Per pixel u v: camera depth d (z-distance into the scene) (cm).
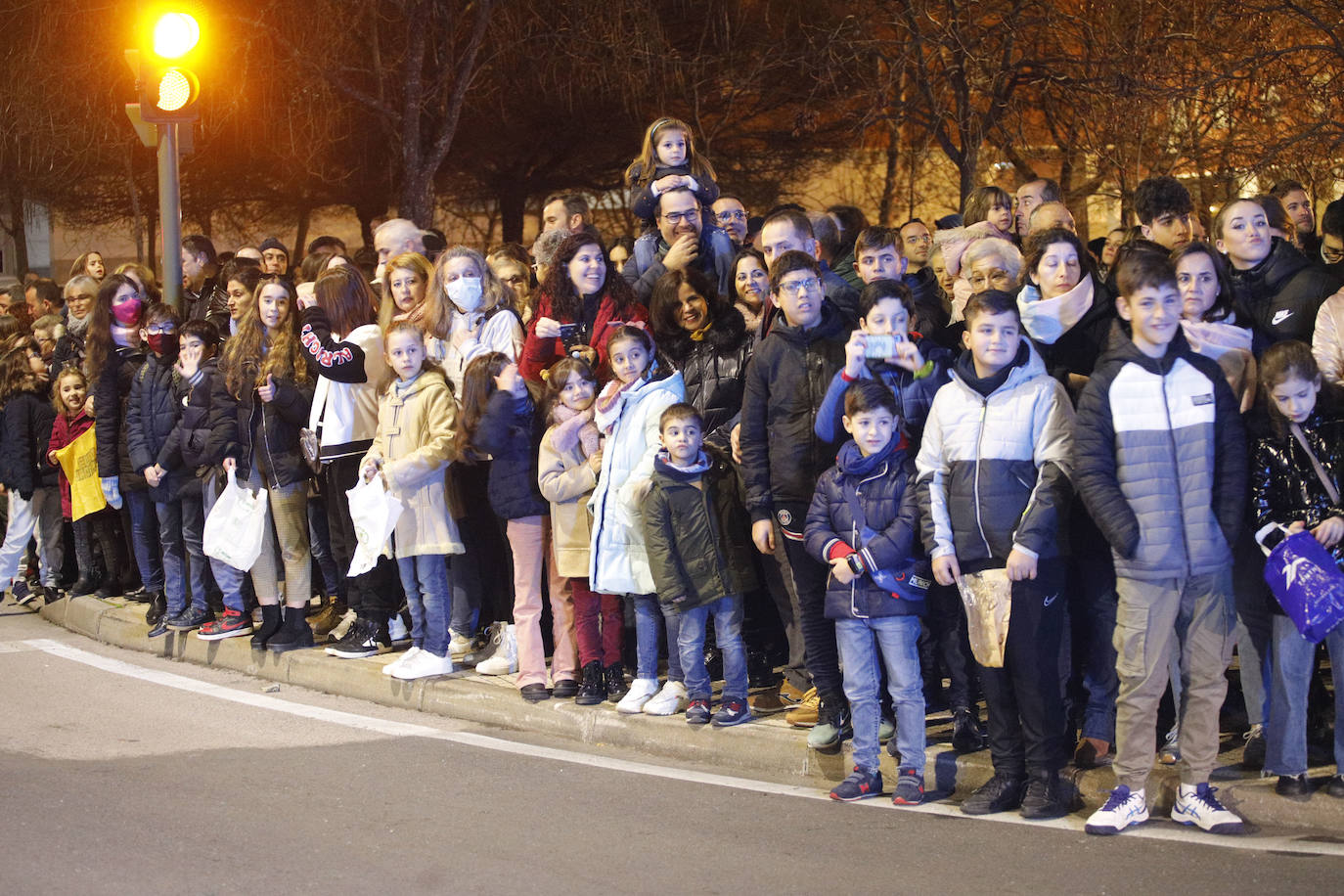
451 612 700
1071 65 1238
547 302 655
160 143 875
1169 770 483
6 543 916
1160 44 1143
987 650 473
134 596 859
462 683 643
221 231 2033
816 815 482
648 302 676
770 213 709
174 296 877
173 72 857
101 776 534
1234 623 461
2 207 1803
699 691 568
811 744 532
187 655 762
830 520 505
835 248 705
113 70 1316
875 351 514
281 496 710
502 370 620
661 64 1486
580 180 1834
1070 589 521
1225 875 412
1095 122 1211
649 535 561
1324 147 1045
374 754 565
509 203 1828
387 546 656
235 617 749
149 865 436
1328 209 593
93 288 946
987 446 476
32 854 446
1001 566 475
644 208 707
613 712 590
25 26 1335
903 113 1313
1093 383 466
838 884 414
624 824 473
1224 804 469
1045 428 475
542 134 1680
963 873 421
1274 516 465
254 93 1348
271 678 711
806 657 541
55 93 1331
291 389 702
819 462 539
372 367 685
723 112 1633
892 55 1317
